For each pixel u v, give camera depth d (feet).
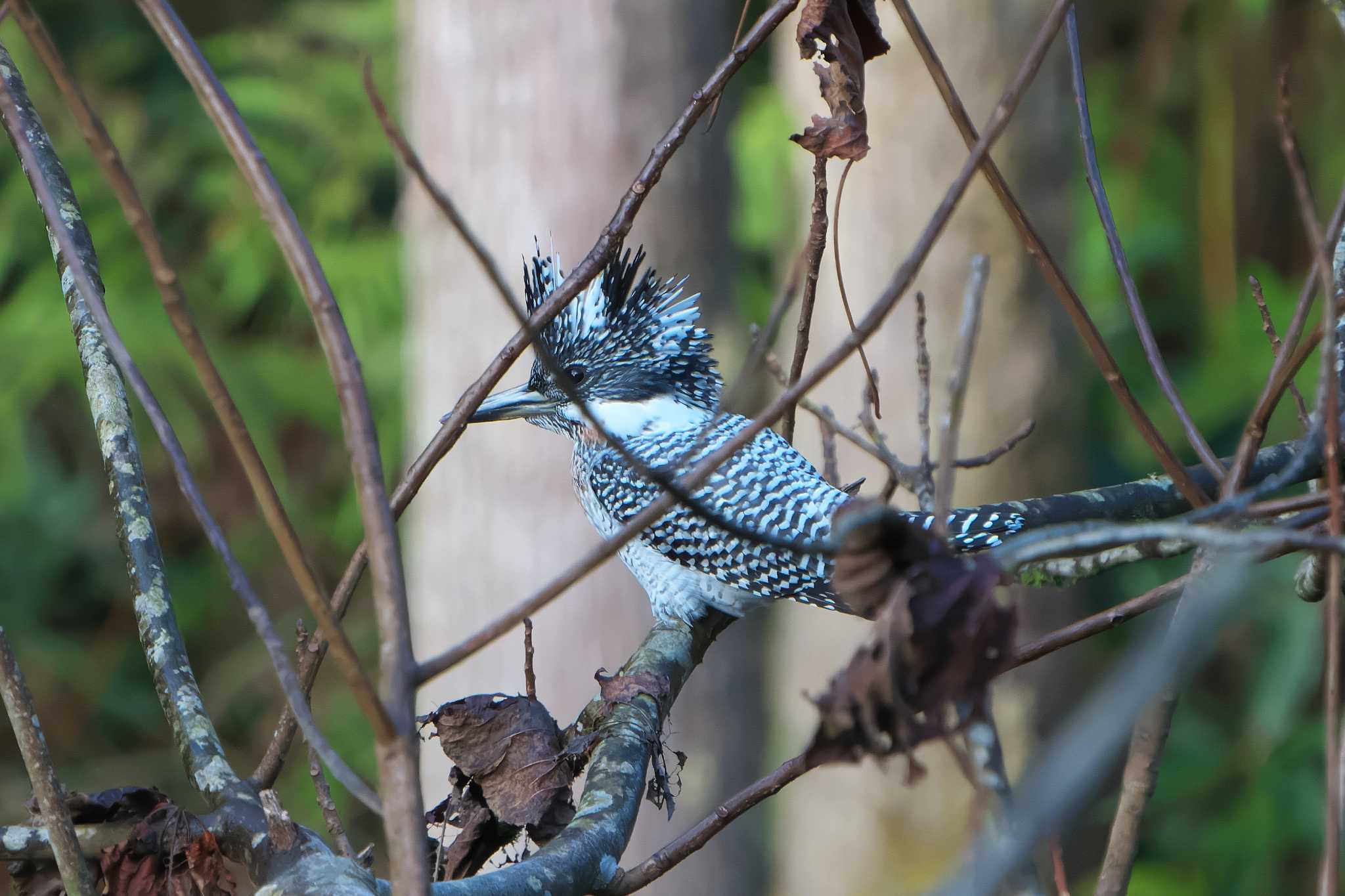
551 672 34.65
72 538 52.90
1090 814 37.27
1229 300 47.75
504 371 12.93
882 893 36.52
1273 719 40.29
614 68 34.63
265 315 54.90
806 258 11.42
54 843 10.36
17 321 48.65
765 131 45.52
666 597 22.65
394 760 7.77
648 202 36.76
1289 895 44.42
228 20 60.49
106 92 53.93
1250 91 49.90
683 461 8.59
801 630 38.11
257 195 7.72
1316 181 49.52
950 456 7.77
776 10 12.13
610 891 12.11
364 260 50.29
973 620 7.26
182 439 47.80
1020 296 34.73
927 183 34.37
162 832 11.09
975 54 34.06
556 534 34.55
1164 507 16.80
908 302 34.42
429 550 36.14
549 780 13.97
